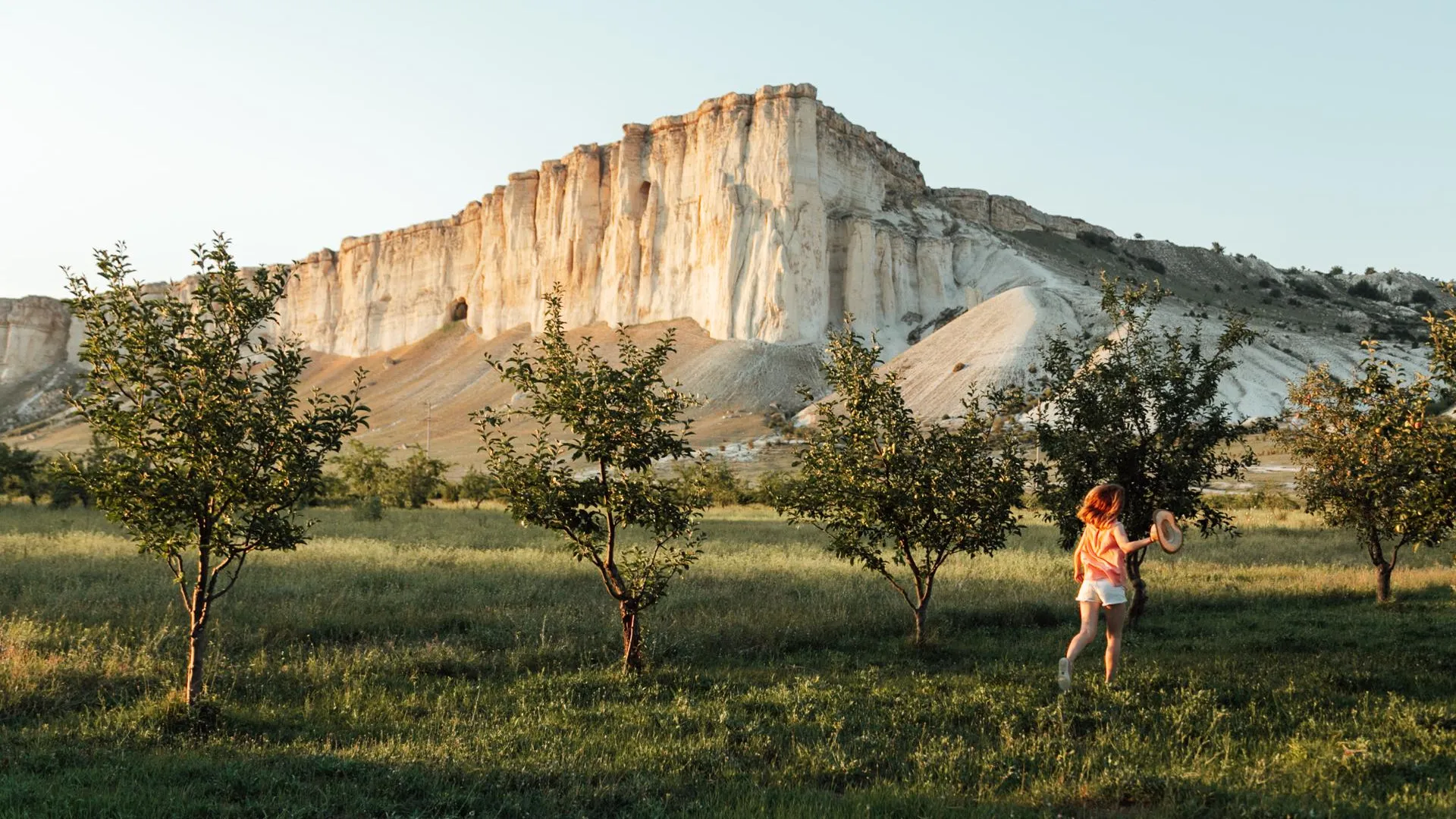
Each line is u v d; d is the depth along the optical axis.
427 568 20.23
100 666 10.27
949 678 10.25
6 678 9.41
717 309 128.50
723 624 13.58
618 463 11.16
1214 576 20.31
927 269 139.38
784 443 95.81
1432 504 11.69
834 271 133.62
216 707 8.59
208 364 8.80
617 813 6.14
